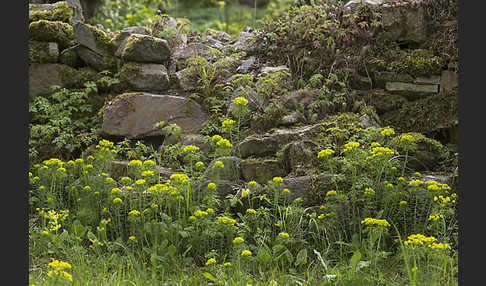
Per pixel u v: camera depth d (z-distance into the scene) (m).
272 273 3.73
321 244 4.28
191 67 5.89
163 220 4.35
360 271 3.71
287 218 4.37
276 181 4.26
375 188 4.47
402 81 5.55
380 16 5.82
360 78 5.71
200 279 3.89
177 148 5.23
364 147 4.77
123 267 3.97
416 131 5.40
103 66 6.20
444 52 5.51
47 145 5.68
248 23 10.09
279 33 6.21
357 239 4.11
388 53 5.73
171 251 4.04
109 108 5.58
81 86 6.11
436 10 5.77
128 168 5.08
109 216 4.55
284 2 10.62
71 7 6.80
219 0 12.45
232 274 3.79
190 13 12.05
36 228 4.38
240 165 4.92
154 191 4.24
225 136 5.42
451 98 5.30
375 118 5.36
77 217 4.54
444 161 5.10
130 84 5.85
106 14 8.36
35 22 6.02
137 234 4.32
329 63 5.88
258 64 6.08
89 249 4.33
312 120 5.27
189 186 4.40
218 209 4.58
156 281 3.74
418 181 4.28
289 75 5.68
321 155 4.31
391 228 4.33
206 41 6.57
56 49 6.06
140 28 6.28
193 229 4.23
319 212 4.44
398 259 4.04
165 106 5.61
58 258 4.16
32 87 5.98
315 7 6.09
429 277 3.63
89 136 5.79
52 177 4.73
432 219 4.25
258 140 5.06
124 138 5.65
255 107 5.50
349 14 5.89
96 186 4.67
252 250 4.32
